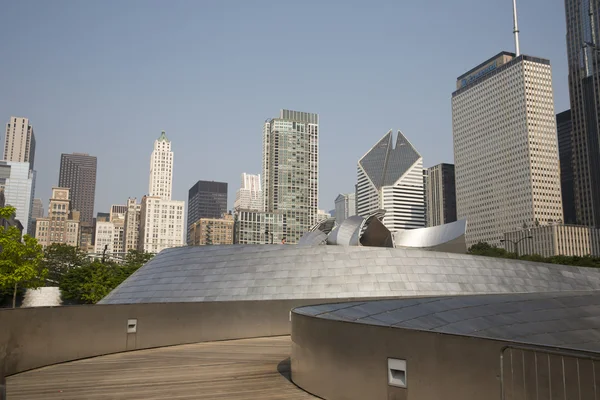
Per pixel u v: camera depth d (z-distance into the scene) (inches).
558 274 1224.8
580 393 259.3
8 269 1833.2
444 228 1620.3
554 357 270.8
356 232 1542.8
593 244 6968.5
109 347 679.7
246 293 1121.4
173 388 470.3
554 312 568.4
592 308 599.2
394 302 582.9
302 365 462.9
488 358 301.9
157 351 706.2
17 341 555.2
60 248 4352.9
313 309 545.0
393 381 355.3
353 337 391.2
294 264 1151.0
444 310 550.0
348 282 1111.0
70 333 630.5
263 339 837.2
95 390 466.3
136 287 1261.1
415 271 1136.2
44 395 448.1
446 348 323.6
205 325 807.7
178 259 1277.1
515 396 286.7
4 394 423.2
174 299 1160.8
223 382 494.6
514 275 1185.4
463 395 311.4
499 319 533.3
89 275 3292.3
